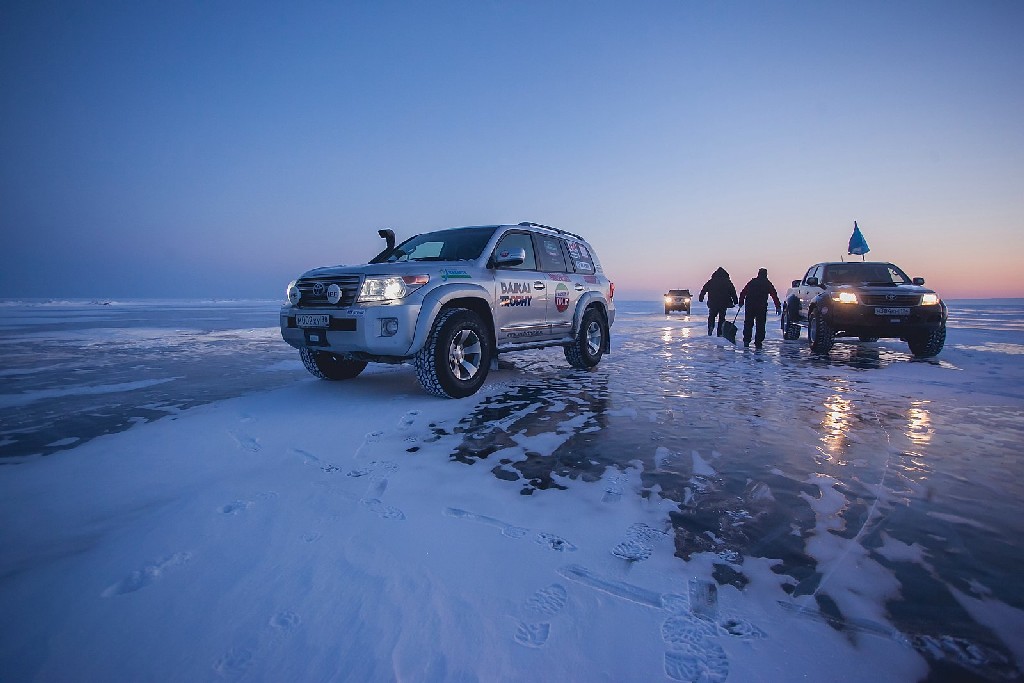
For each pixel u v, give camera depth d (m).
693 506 2.18
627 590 1.55
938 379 5.55
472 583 1.59
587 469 2.66
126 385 5.40
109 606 1.49
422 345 4.16
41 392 4.98
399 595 1.53
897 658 1.25
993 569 1.67
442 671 1.23
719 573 1.65
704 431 3.40
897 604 1.47
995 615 1.42
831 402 4.33
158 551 1.80
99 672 1.23
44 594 1.56
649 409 4.06
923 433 3.35
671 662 1.24
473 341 4.67
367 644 1.32
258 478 2.54
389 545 1.83
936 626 1.37
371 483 2.46
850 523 2.02
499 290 4.90
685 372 6.13
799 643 1.31
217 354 8.65
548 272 5.78
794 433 3.35
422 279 4.24
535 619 1.41
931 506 2.18
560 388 5.00
